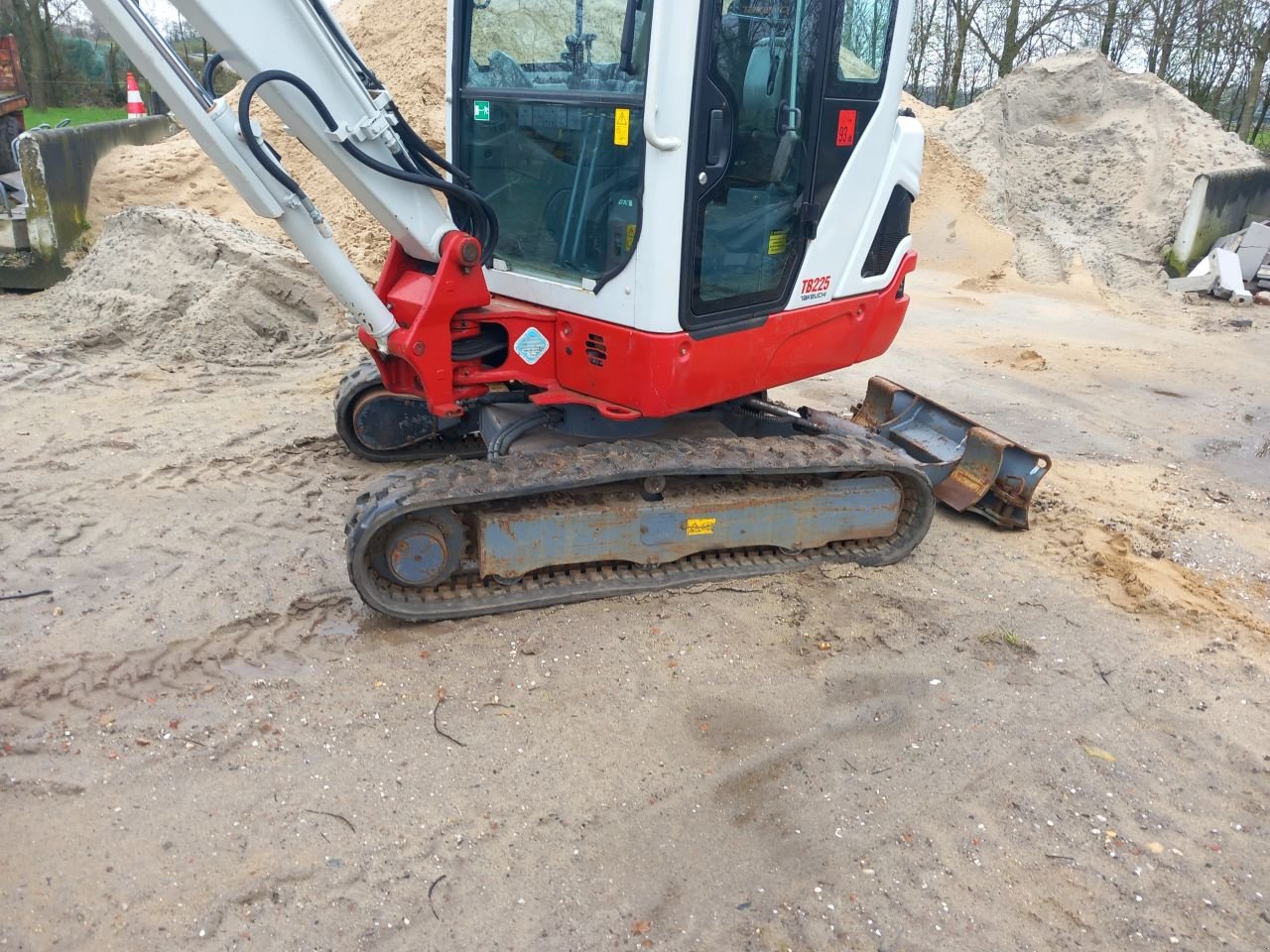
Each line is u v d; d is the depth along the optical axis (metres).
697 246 3.68
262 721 3.35
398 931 2.61
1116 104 15.26
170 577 4.17
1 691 3.40
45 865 2.73
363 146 3.53
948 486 5.21
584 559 4.09
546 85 3.89
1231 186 12.43
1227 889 2.90
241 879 2.73
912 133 4.58
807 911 2.74
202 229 7.79
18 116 10.52
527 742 3.35
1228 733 3.61
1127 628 4.28
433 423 5.46
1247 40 19.31
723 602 4.24
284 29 3.18
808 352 4.41
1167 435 6.87
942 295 11.45
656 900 2.76
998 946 2.67
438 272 3.82
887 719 3.58
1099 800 3.23
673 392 3.82
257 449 5.51
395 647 3.81
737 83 3.60
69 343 6.95
